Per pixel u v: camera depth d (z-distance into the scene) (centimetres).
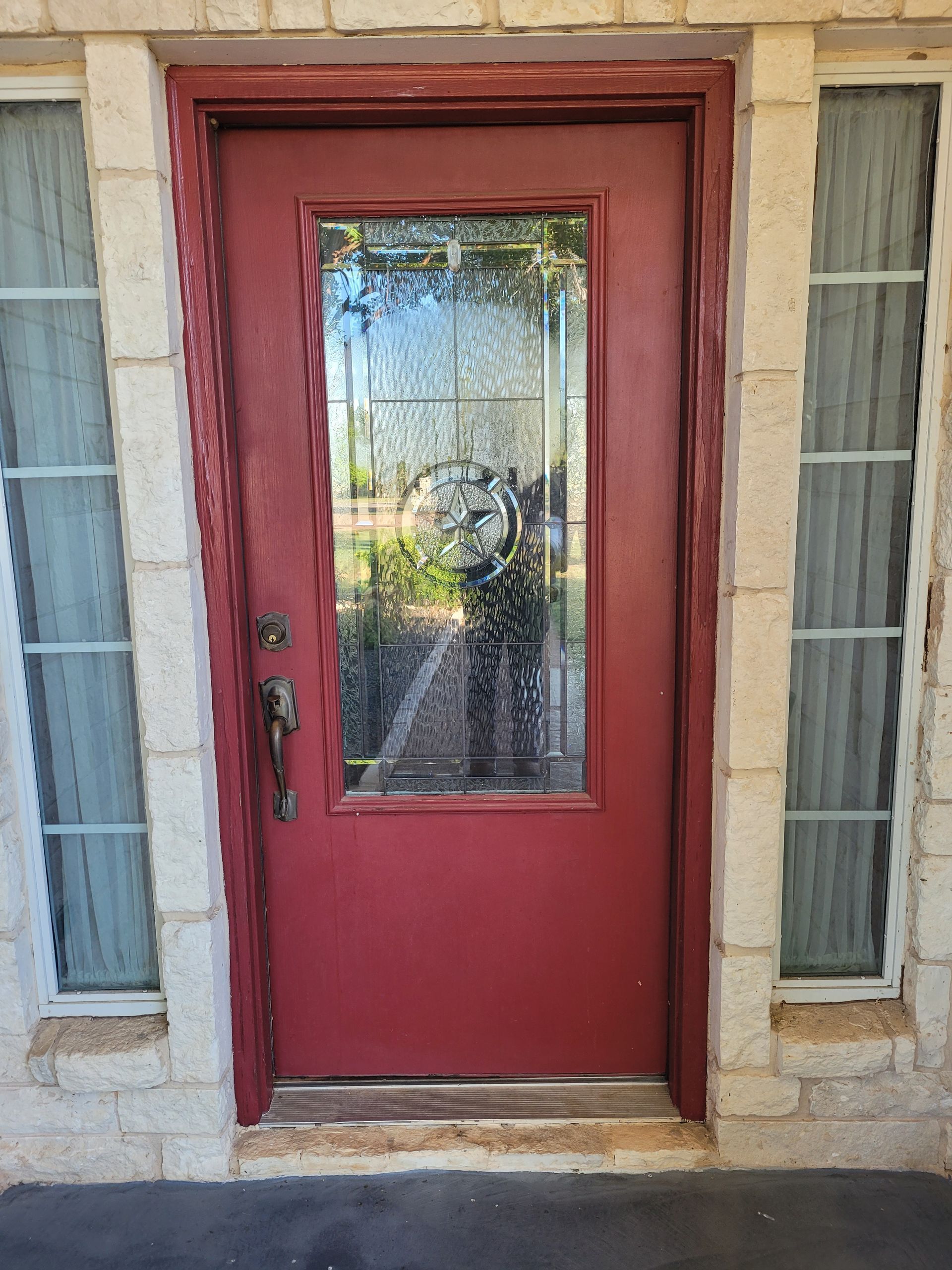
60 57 153
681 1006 184
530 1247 163
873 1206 171
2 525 171
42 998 184
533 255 173
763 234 151
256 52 150
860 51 155
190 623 162
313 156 167
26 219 164
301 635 182
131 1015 185
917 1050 175
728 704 167
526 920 193
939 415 167
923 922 173
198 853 168
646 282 171
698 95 157
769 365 154
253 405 175
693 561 169
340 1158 179
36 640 177
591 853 190
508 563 183
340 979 195
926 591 171
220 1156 179
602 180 167
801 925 188
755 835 168
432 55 152
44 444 171
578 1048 197
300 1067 197
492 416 178
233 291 171
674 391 174
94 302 166
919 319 167
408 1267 159
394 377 177
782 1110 177
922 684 174
